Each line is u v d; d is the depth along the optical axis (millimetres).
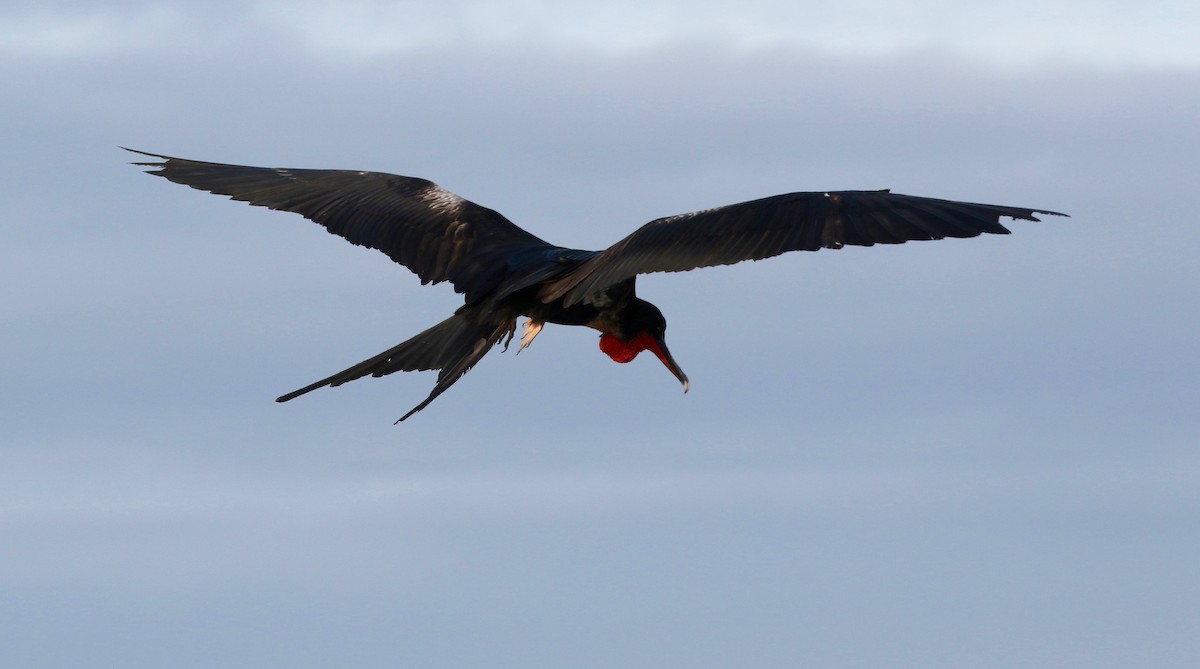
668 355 14055
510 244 14656
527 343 13930
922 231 10867
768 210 11516
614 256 12219
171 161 15391
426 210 15031
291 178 15367
